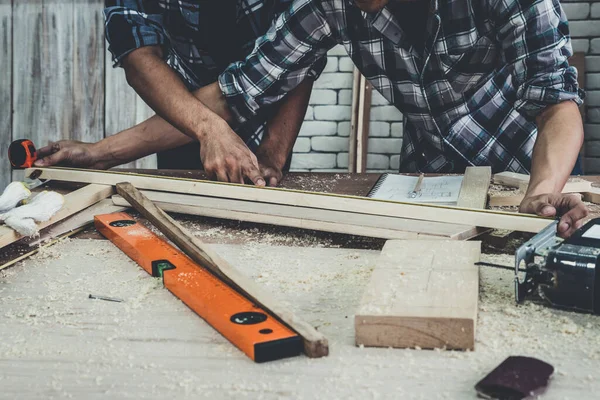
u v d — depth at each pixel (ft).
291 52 5.39
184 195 4.97
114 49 5.54
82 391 2.37
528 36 4.70
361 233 4.09
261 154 6.05
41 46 10.62
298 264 3.68
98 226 4.35
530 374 2.31
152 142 6.15
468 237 3.98
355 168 11.02
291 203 4.61
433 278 2.99
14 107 10.78
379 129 11.16
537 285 3.15
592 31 10.61
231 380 2.43
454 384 2.37
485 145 6.22
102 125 10.80
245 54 6.09
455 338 2.61
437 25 5.06
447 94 5.74
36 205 4.27
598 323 2.85
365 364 2.53
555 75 4.74
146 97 5.58
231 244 4.10
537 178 4.42
